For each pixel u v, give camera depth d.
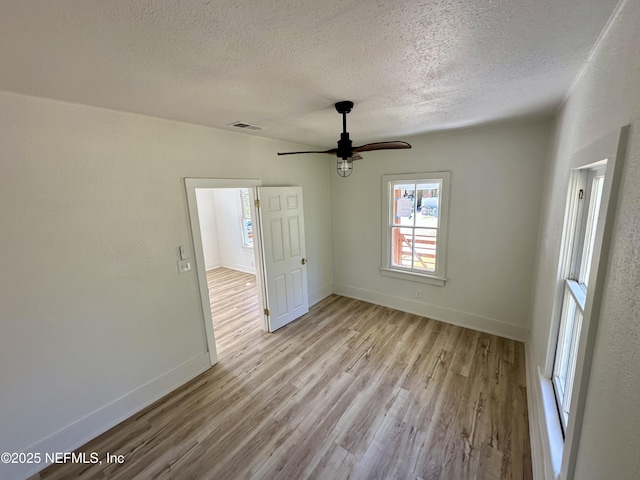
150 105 2.04
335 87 1.76
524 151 2.99
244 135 3.18
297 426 2.22
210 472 1.88
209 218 6.86
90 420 2.17
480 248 3.43
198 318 2.86
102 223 2.15
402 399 2.46
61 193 1.94
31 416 1.90
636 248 0.74
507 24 1.10
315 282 4.55
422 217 3.86
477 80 1.70
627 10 0.93
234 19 1.03
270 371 2.91
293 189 3.81
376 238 4.29
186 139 2.62
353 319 3.99
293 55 1.33
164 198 2.51
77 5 0.90
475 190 3.34
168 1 0.90
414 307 4.11
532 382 2.38
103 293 2.19
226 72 1.50
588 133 1.38
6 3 0.86
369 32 1.14
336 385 2.66
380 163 4.02
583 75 1.54
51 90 1.68
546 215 2.63
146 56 1.29
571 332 1.75
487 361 2.95
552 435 1.56
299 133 3.16
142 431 2.22
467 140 3.30
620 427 0.75
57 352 1.99
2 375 1.78
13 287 1.79
